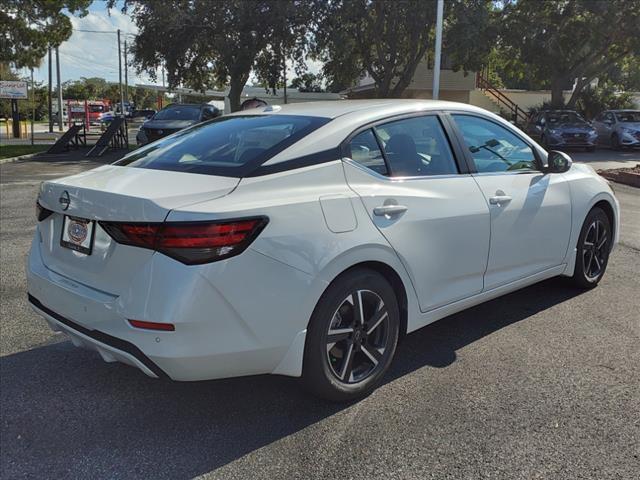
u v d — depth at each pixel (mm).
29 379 3600
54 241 3258
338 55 26547
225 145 3383
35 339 4188
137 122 54250
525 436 2955
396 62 27828
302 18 23656
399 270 3361
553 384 3486
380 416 3156
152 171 3215
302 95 46062
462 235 3709
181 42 24547
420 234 3443
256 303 2752
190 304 2598
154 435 3004
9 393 3430
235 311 2705
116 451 2865
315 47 25344
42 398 3375
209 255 2629
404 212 3367
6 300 4961
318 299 2973
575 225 4754
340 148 3258
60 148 21688
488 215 3877
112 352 2834
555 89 28375
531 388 3441
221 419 3156
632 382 3510
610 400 3301
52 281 3137
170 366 2656
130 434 3014
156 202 2680
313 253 2910
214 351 2691
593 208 5031
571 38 26656
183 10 23562
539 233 4363
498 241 3996
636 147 22578
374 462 2760
